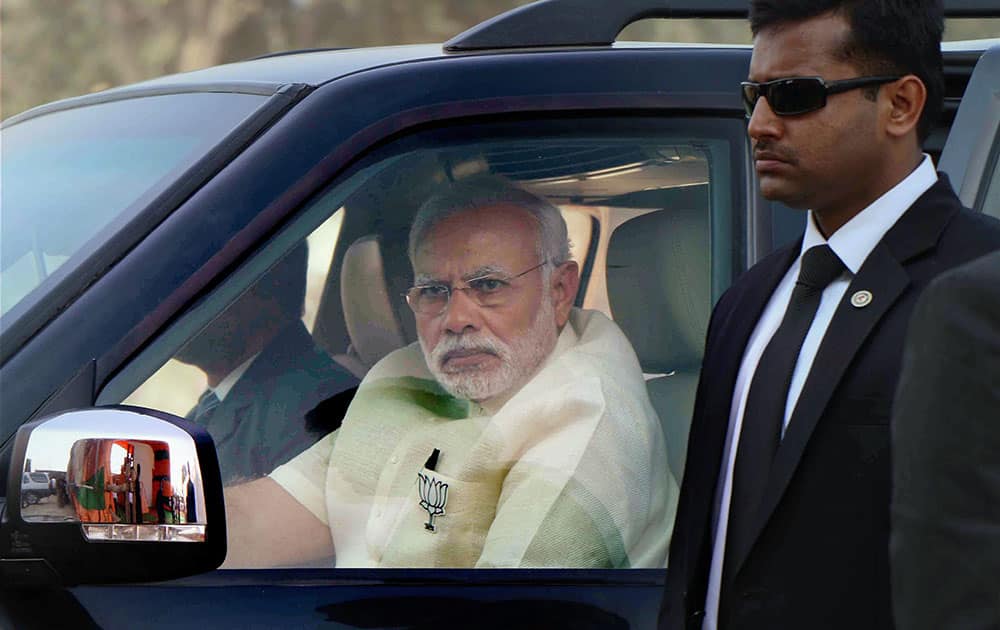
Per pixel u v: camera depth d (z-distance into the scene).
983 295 3.21
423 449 5.68
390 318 5.75
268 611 5.18
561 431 5.80
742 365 4.88
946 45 7.14
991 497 3.14
